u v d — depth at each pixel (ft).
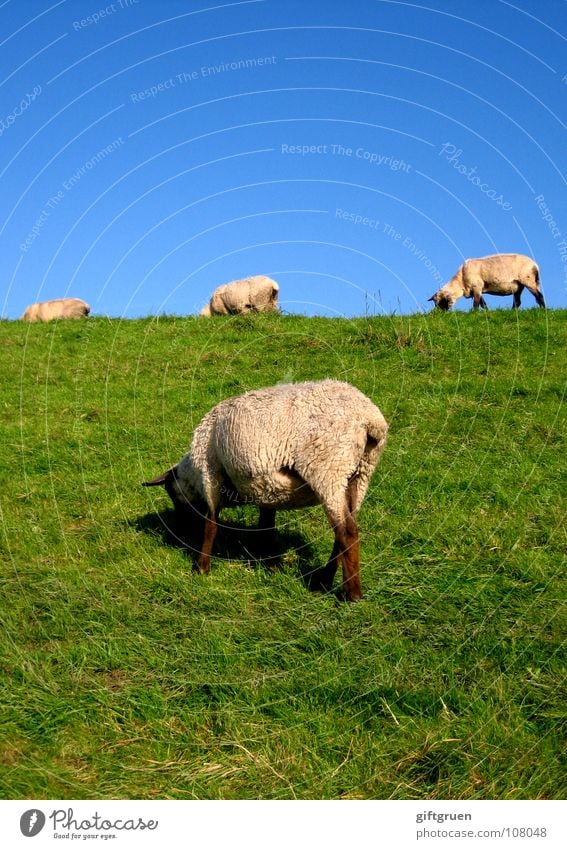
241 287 68.44
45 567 22.52
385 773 14.38
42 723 15.35
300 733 15.37
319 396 20.04
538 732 15.15
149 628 19.26
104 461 31.89
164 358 46.32
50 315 77.61
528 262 65.36
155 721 15.75
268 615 19.85
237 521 25.90
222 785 14.21
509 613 19.43
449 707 16.06
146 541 24.71
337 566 20.90
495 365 40.73
